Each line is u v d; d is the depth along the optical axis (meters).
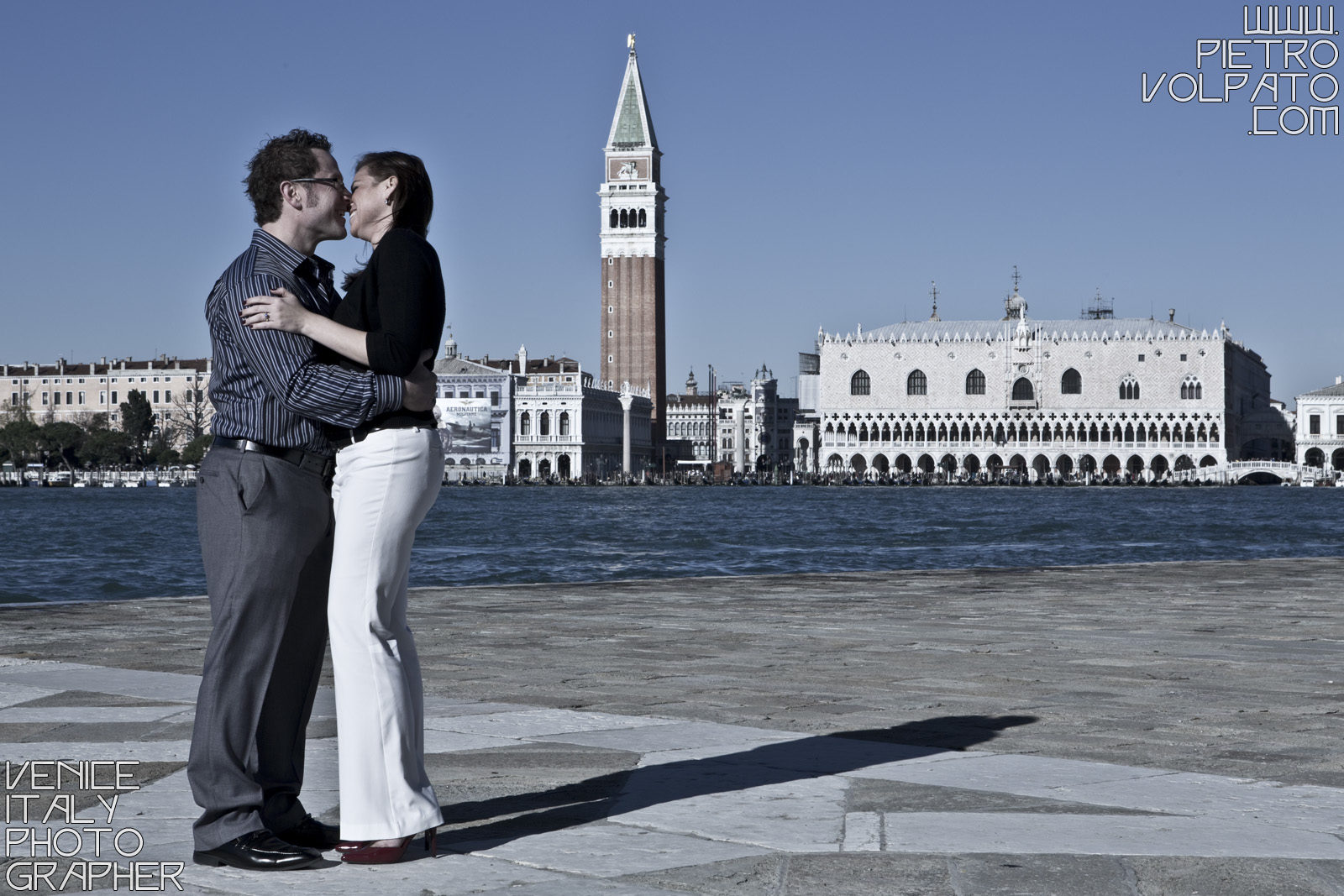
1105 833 8.03
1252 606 23.45
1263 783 9.37
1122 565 34.72
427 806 7.83
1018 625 20.36
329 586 7.98
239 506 7.99
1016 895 6.90
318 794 9.64
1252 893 6.93
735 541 76.75
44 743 10.72
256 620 7.99
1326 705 12.96
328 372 7.89
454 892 7.12
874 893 6.94
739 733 11.21
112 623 20.41
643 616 21.69
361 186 8.23
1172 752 10.59
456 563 57.16
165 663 15.63
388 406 7.89
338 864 7.68
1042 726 11.71
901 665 15.77
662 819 8.41
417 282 7.91
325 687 14.45
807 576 30.94
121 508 139.75
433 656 16.59
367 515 7.93
